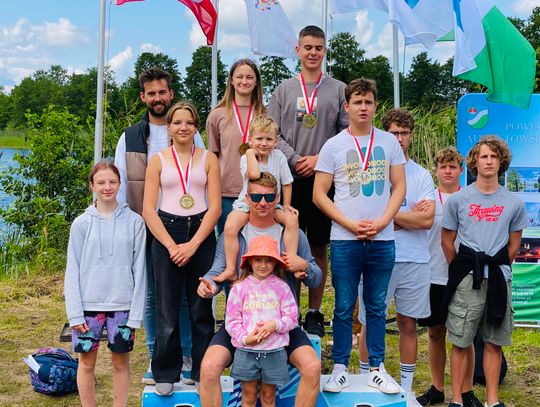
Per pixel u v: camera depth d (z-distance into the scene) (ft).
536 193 21.98
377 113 32.58
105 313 13.46
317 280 13.24
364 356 15.93
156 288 13.30
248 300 12.41
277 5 20.80
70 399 16.70
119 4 19.77
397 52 22.25
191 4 19.83
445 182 16.42
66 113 32.83
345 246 13.74
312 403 12.30
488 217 14.75
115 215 13.60
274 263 12.58
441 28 20.33
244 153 15.15
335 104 15.93
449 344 20.89
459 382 15.06
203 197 13.48
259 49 20.81
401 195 14.05
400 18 18.95
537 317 22.65
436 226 16.01
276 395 13.73
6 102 195.93
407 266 14.97
